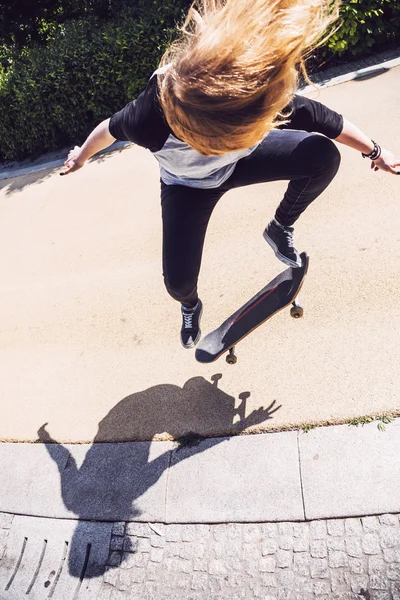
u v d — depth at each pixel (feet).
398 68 18.76
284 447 9.20
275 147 6.20
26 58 24.94
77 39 23.41
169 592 8.25
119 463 10.12
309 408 9.52
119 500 9.57
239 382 10.51
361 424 8.98
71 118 23.44
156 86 5.24
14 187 22.90
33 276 16.44
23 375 12.97
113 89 22.39
